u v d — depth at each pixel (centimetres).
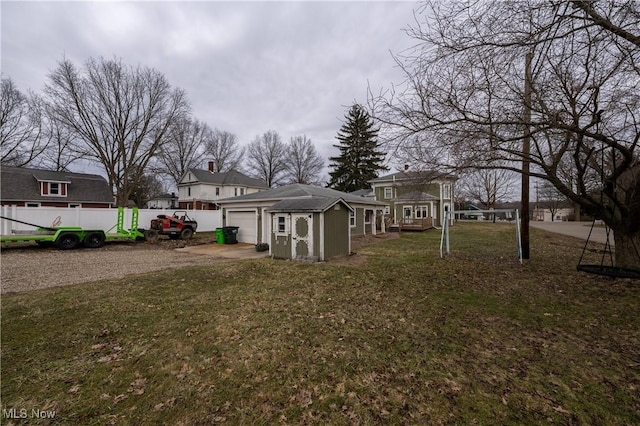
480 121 452
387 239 1616
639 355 312
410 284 631
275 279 695
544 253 999
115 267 852
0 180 2139
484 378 278
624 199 586
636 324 388
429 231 2144
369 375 288
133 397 257
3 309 472
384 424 222
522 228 898
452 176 565
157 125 2645
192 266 864
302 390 266
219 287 622
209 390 267
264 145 5059
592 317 418
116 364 311
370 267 828
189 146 3997
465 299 519
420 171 554
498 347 340
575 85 440
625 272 509
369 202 1820
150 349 344
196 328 403
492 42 414
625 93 433
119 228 1449
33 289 604
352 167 3803
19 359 319
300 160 5062
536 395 251
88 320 429
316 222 948
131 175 2758
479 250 1124
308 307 491
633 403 239
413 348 342
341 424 223
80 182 2598
